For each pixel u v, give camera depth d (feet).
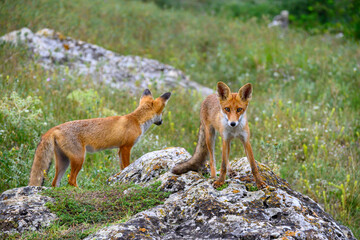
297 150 41.47
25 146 34.58
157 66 67.56
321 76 64.44
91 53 64.49
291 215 19.89
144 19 92.63
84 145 30.12
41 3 78.74
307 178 36.14
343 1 108.37
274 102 48.52
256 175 22.67
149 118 34.76
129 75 61.00
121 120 32.55
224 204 20.56
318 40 85.51
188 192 22.27
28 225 20.17
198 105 52.31
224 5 127.03
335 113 49.24
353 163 37.17
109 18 87.04
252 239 17.69
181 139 43.68
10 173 31.37
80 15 81.92
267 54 75.00
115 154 37.52
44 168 28.07
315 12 107.96
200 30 91.35
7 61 49.19
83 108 43.96
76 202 22.16
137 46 77.92
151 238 17.92
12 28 62.03
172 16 99.96
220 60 75.66
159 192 23.66
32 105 38.01
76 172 29.43
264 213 20.12
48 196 22.63
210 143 25.40
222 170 23.26
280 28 94.22
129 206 22.27
